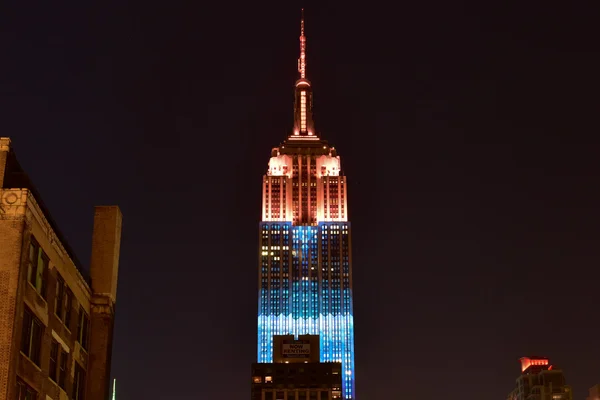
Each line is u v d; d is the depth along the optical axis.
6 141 75.25
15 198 73.00
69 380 87.44
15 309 70.62
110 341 97.94
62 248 84.56
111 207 101.88
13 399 69.94
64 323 85.75
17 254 71.81
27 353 74.62
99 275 98.81
